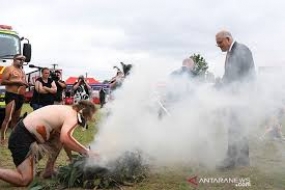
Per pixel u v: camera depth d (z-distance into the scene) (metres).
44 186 5.29
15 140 5.32
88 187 5.30
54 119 5.36
